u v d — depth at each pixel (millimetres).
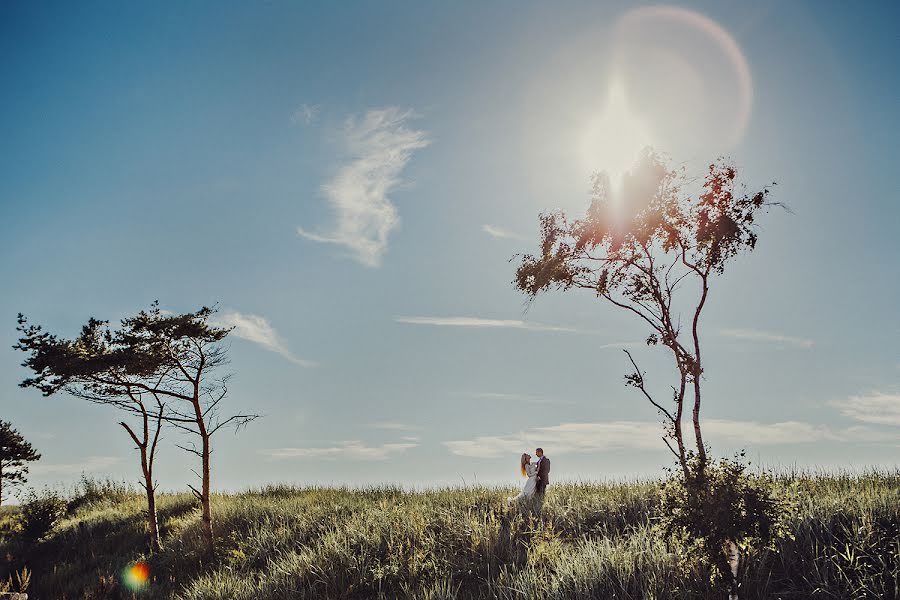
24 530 23547
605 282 11953
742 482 9914
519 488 19266
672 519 10125
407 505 18203
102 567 18500
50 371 18234
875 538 10227
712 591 9656
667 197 11555
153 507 19453
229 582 14070
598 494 16594
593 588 10188
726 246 11016
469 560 13234
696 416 10625
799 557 10227
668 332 11359
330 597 12555
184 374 18812
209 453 18594
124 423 19469
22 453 29422
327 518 17859
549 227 12812
